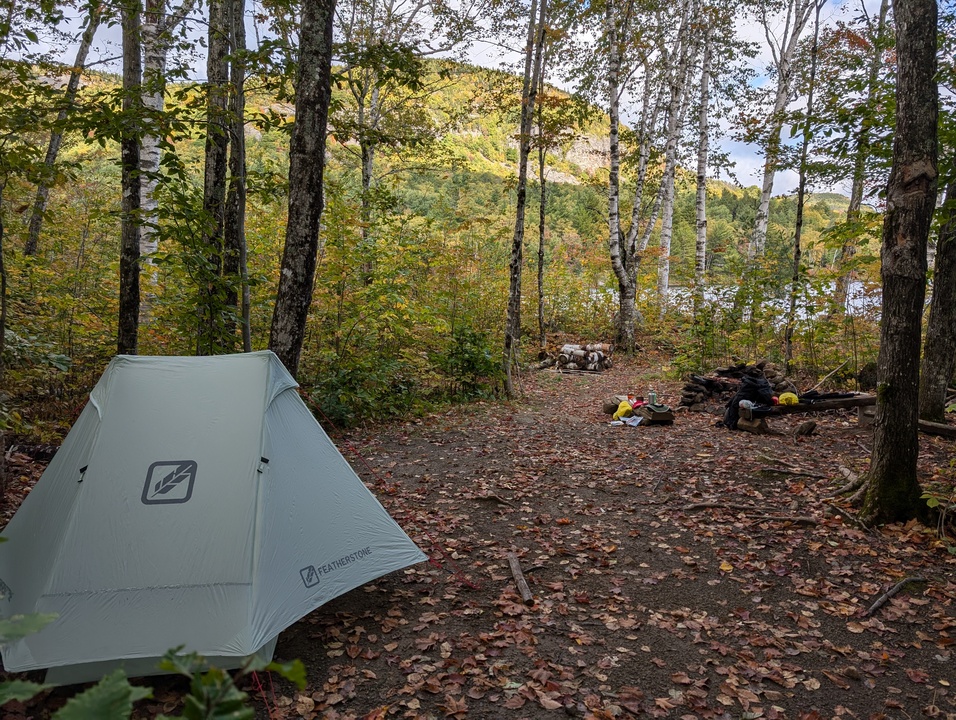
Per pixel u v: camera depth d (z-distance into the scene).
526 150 12.07
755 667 3.65
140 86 6.27
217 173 8.65
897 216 5.23
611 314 22.20
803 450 8.07
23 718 3.13
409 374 11.10
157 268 9.05
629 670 3.65
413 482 7.12
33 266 9.66
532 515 6.15
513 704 3.34
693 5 19.09
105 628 3.24
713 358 14.51
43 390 8.35
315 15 6.23
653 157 23.53
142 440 3.74
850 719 3.22
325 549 3.95
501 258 21.45
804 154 11.30
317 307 10.62
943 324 8.51
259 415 3.96
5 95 5.59
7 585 3.50
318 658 3.74
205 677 0.88
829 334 11.89
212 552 3.48
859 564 4.88
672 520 5.95
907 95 5.07
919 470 6.79
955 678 3.54
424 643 3.89
